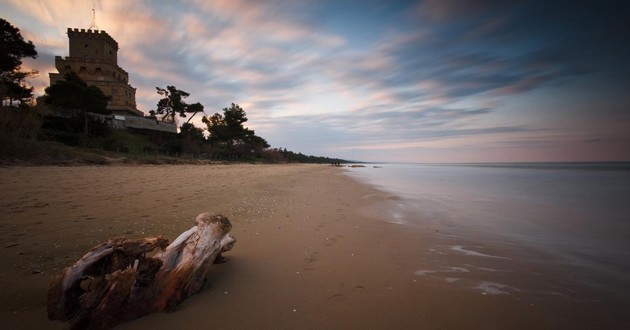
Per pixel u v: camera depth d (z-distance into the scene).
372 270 4.07
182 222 6.00
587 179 25.12
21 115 22.78
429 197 12.70
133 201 7.91
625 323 2.86
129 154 34.81
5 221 5.22
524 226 7.12
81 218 5.76
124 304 2.55
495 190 15.88
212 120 80.50
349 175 35.28
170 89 67.69
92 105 37.06
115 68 62.53
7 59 31.16
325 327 2.64
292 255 4.56
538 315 2.98
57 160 20.31
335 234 5.97
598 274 4.14
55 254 3.87
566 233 6.47
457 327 2.71
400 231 6.46
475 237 6.06
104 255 2.72
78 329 2.38
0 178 10.83
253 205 8.82
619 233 6.46
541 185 19.12
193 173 21.12
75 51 59.31
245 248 4.83
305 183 19.00
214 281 3.49
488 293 3.46
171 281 2.87
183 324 2.57
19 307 2.62
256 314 2.80
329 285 3.52
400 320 2.80
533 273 4.14
